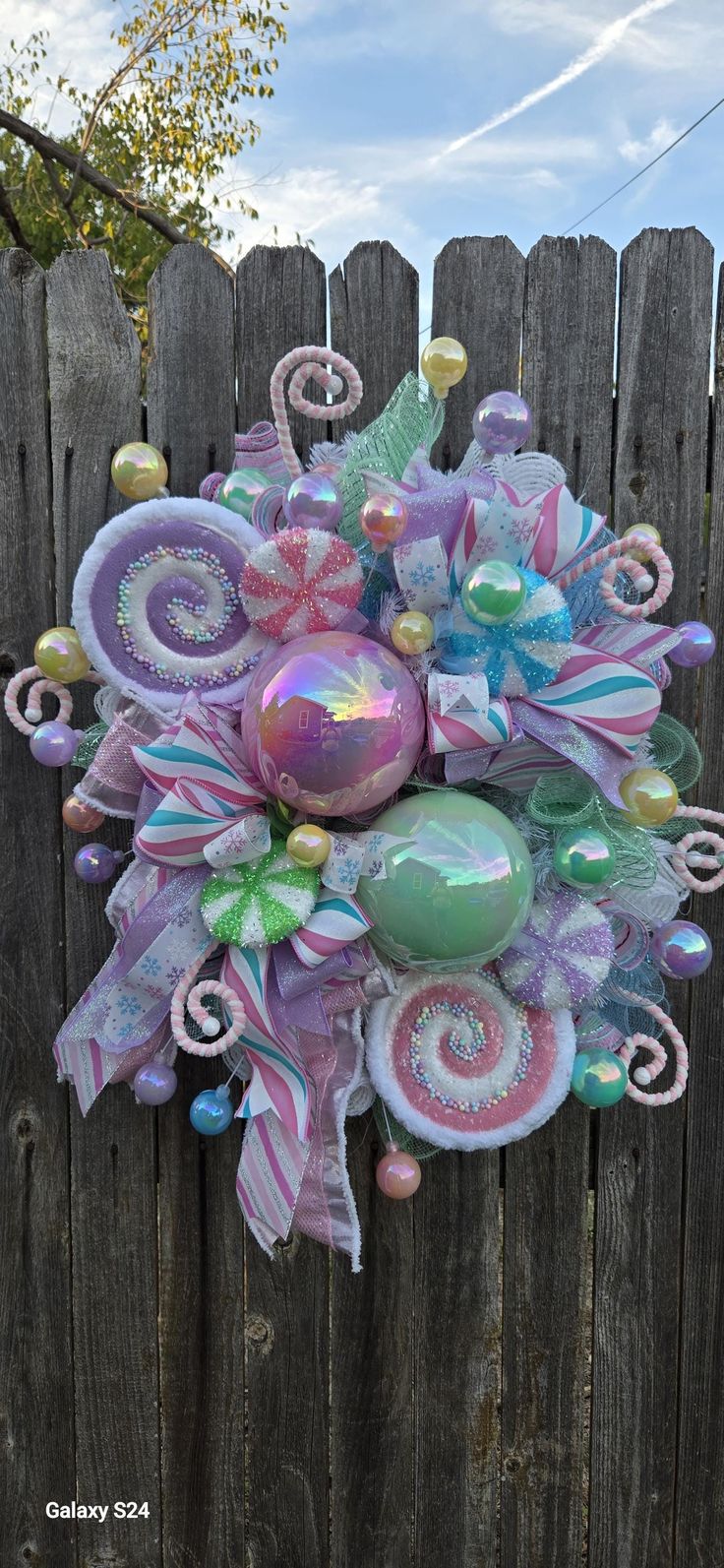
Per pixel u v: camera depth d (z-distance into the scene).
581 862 1.22
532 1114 1.30
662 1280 1.49
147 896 1.28
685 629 1.31
